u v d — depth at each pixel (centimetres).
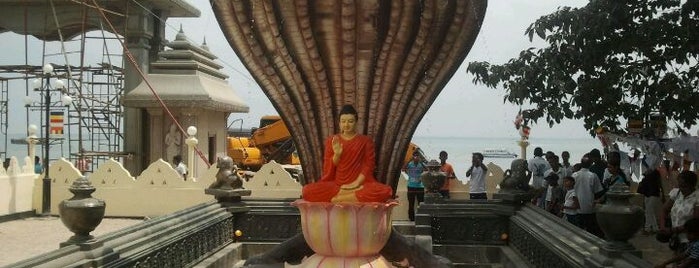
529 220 784
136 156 2197
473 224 909
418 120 564
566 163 1349
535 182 1325
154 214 1598
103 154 2145
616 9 1085
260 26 536
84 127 2266
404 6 514
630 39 1102
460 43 536
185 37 2166
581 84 1150
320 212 511
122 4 2277
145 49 2322
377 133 562
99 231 1365
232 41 547
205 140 2133
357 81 548
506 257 841
